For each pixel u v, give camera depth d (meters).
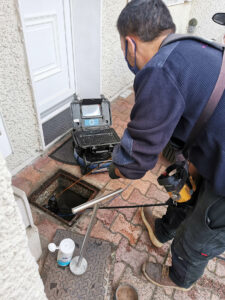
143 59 0.97
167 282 1.47
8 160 2.04
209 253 1.13
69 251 1.39
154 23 0.85
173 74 0.76
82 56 2.64
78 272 1.48
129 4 0.90
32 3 1.91
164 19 0.86
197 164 0.96
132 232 1.80
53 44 2.31
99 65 2.65
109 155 2.22
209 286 1.56
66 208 2.25
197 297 1.50
